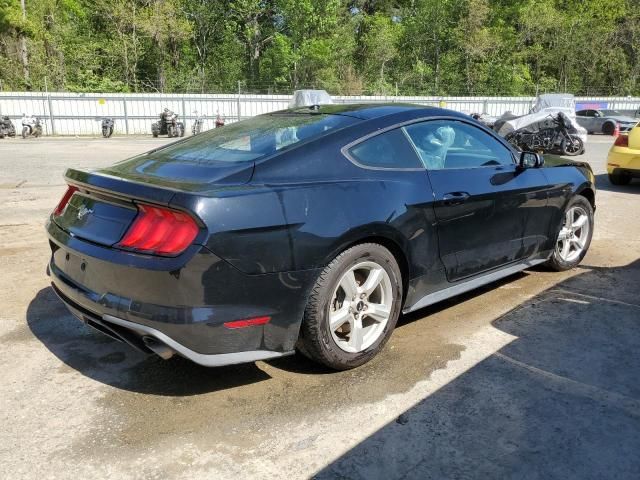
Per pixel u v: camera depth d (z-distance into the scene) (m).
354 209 2.98
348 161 3.15
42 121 29.12
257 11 42.75
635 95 47.41
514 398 2.88
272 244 2.71
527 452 2.46
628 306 4.12
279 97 32.31
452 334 3.66
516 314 3.98
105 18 38.66
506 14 49.41
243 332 2.71
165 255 2.57
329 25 42.47
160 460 2.42
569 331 3.69
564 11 49.50
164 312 2.59
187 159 3.20
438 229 3.46
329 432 2.61
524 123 16.52
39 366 3.26
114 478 2.31
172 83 39.59
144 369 3.23
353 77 42.34
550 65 49.31
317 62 41.69
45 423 2.69
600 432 2.60
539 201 4.28
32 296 4.37
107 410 2.81
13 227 6.57
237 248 2.61
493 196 3.81
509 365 3.23
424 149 3.57
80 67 38.06
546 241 4.50
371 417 2.73
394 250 3.29
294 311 2.84
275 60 41.91
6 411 2.79
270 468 2.37
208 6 42.91
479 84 46.28
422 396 2.91
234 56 43.56
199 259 2.54
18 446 2.51
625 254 5.53
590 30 46.66
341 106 3.80
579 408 2.79
